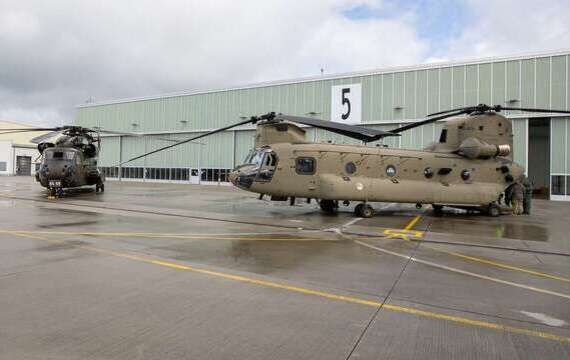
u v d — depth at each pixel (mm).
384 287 5332
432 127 29125
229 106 37875
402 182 14391
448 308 4555
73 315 4086
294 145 14047
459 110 15484
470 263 6906
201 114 39562
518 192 15953
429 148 16609
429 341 3652
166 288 5039
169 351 3344
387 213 15836
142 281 5309
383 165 14422
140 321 3969
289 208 16391
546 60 25641
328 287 5262
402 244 8664
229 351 3373
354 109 31797
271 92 35562
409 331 3873
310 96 33750
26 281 5211
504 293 5172
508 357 3381
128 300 4566
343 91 32281
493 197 15180
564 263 7027
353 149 14430
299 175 13711
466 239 9469
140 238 8555
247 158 14539
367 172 14227
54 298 4582
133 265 6152
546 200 26000
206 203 18078
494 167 15742
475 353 3438
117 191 25391
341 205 18672
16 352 3268
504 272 6305
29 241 7934
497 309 4555
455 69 28281
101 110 46719
